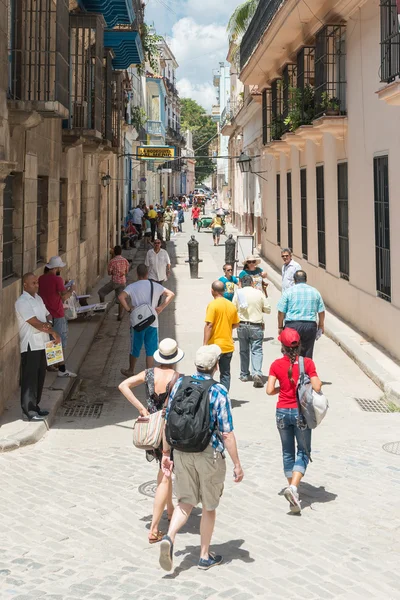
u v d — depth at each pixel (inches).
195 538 233.5
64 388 421.1
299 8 618.2
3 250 381.4
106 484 279.4
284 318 414.9
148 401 231.9
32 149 430.6
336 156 617.9
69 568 209.2
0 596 190.5
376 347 505.4
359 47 536.7
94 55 612.1
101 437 345.7
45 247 497.0
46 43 403.2
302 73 689.0
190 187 4352.9
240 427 361.7
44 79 410.3
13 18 399.9
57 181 533.6
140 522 244.2
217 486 208.5
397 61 442.9
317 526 239.8
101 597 190.9
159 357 232.5
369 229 527.8
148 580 201.5
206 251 1315.2
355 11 544.4
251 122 1323.8
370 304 529.0
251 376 462.6
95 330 607.5
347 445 324.2
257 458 310.7
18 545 225.1
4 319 369.7
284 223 917.2
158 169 2319.1
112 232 1042.1
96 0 642.2
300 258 799.1
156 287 458.0
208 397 205.3
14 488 274.7
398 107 449.4
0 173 338.3
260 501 262.4
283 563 212.4
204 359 209.0
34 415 354.6
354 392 426.0
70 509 254.4
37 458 311.6
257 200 1253.1
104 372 488.7
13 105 361.7
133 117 1471.5
